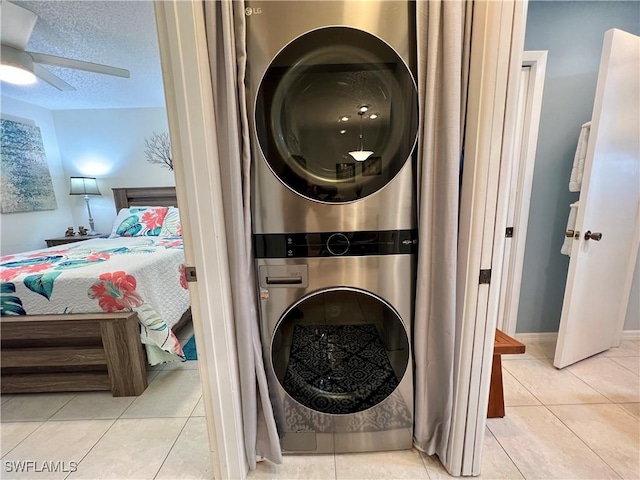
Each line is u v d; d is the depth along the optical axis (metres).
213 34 0.90
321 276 1.08
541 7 1.78
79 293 1.68
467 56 0.94
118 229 3.36
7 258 2.15
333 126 0.99
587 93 1.87
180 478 1.20
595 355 1.98
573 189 1.84
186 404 1.65
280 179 1.01
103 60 2.48
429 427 1.19
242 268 1.00
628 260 1.96
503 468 1.18
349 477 1.16
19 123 3.36
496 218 0.98
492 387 1.42
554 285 2.11
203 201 0.95
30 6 1.76
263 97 0.96
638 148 1.74
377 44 0.94
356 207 1.04
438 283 1.04
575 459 1.22
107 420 1.54
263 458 1.21
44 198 3.65
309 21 0.93
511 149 0.94
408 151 1.01
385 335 1.14
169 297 2.10
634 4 1.79
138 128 3.84
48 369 1.72
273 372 1.15
